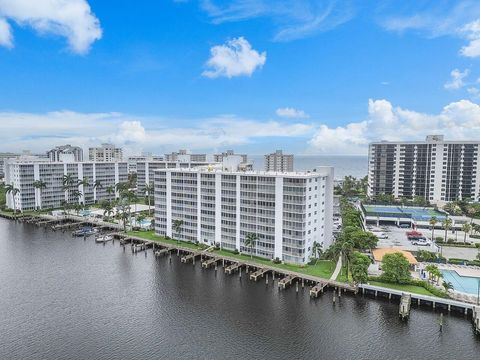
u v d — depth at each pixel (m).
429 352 77.50
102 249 155.50
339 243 123.56
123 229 185.75
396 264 106.56
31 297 104.94
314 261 127.75
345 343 80.88
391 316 92.75
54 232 188.12
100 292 108.56
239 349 78.69
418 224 180.50
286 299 103.12
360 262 110.38
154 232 178.75
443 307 94.75
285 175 127.94
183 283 115.69
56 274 124.06
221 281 117.31
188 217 157.38
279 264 127.50
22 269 129.12
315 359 75.19
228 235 144.62
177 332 85.62
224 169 159.75
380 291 102.69
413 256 127.94
